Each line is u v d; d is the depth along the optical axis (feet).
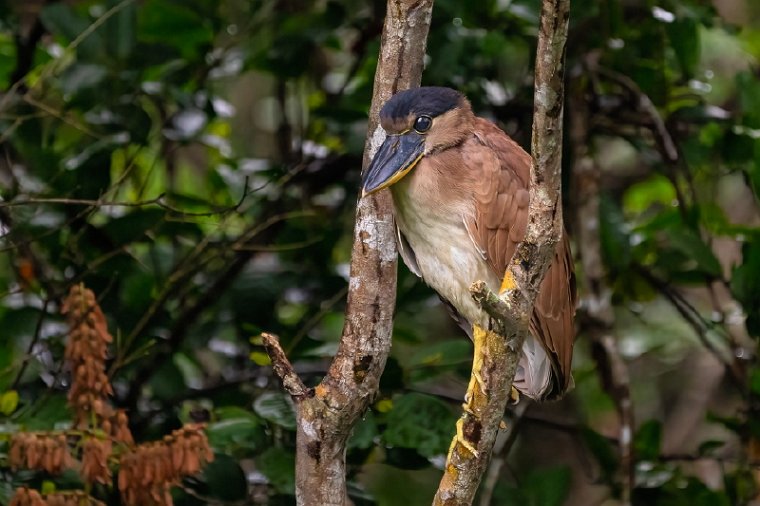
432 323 43.55
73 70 32.12
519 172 28.19
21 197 31.53
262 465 28.04
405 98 25.57
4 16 35.45
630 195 42.01
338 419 23.00
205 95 34.91
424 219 27.99
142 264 33.35
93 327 24.61
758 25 45.11
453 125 27.86
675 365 44.91
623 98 35.45
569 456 42.63
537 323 27.84
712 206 35.60
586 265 33.65
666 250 36.14
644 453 33.83
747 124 34.68
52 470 23.95
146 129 32.76
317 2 39.37
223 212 30.55
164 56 33.06
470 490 21.84
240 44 36.83
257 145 45.50
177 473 23.52
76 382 24.40
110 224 31.63
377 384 23.39
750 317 32.71
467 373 33.14
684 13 34.35
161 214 31.89
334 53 44.21
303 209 35.63
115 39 32.91
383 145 26.66
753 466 32.86
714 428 43.01
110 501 29.09
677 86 36.01
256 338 29.94
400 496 40.40
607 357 33.32
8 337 31.50
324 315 33.78
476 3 33.81
